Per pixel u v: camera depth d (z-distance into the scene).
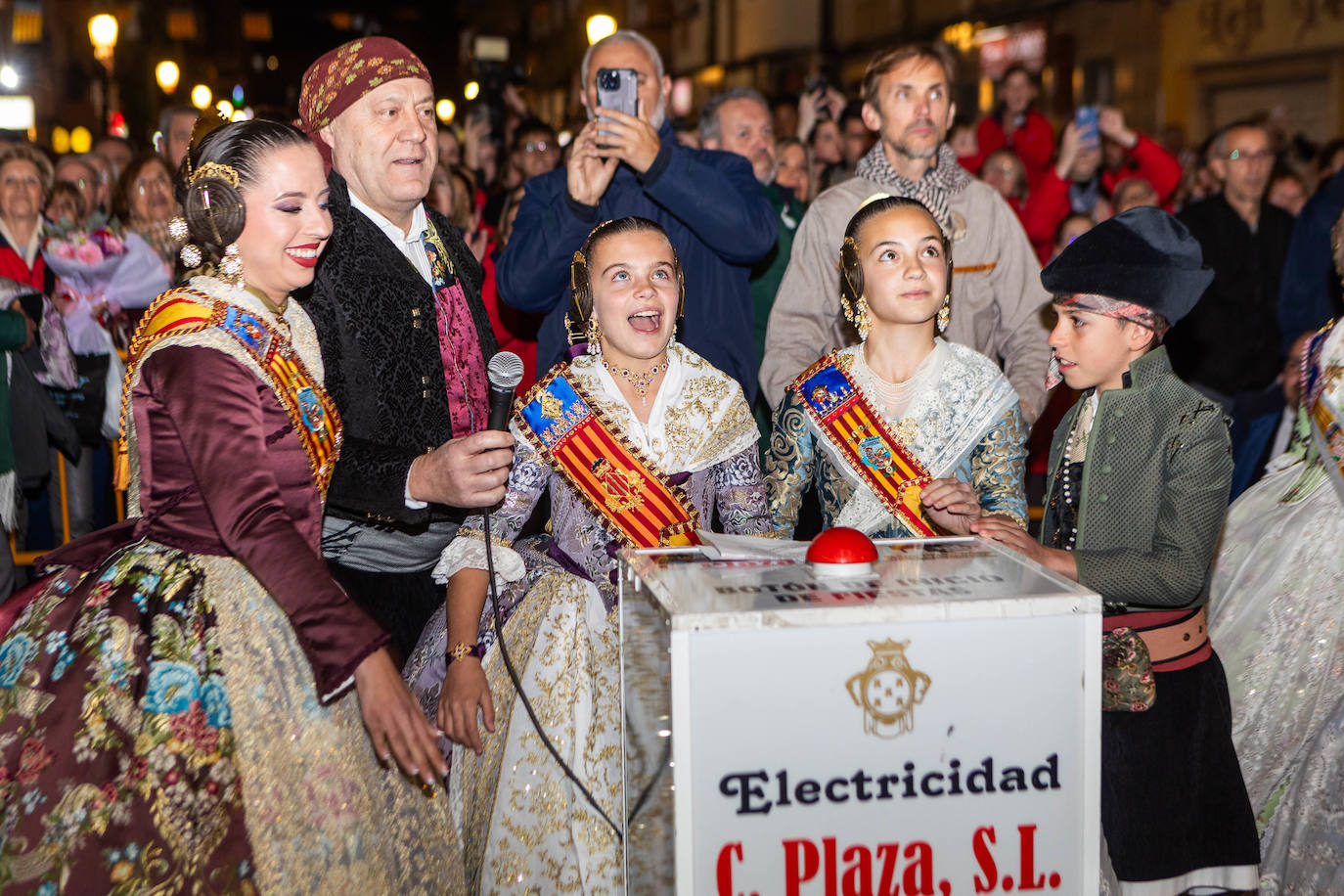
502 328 4.71
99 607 2.21
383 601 2.74
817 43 18.95
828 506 2.68
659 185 3.31
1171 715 2.46
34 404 4.38
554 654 2.54
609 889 2.47
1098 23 14.31
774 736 1.71
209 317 2.23
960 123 8.57
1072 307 2.49
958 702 1.74
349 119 2.68
